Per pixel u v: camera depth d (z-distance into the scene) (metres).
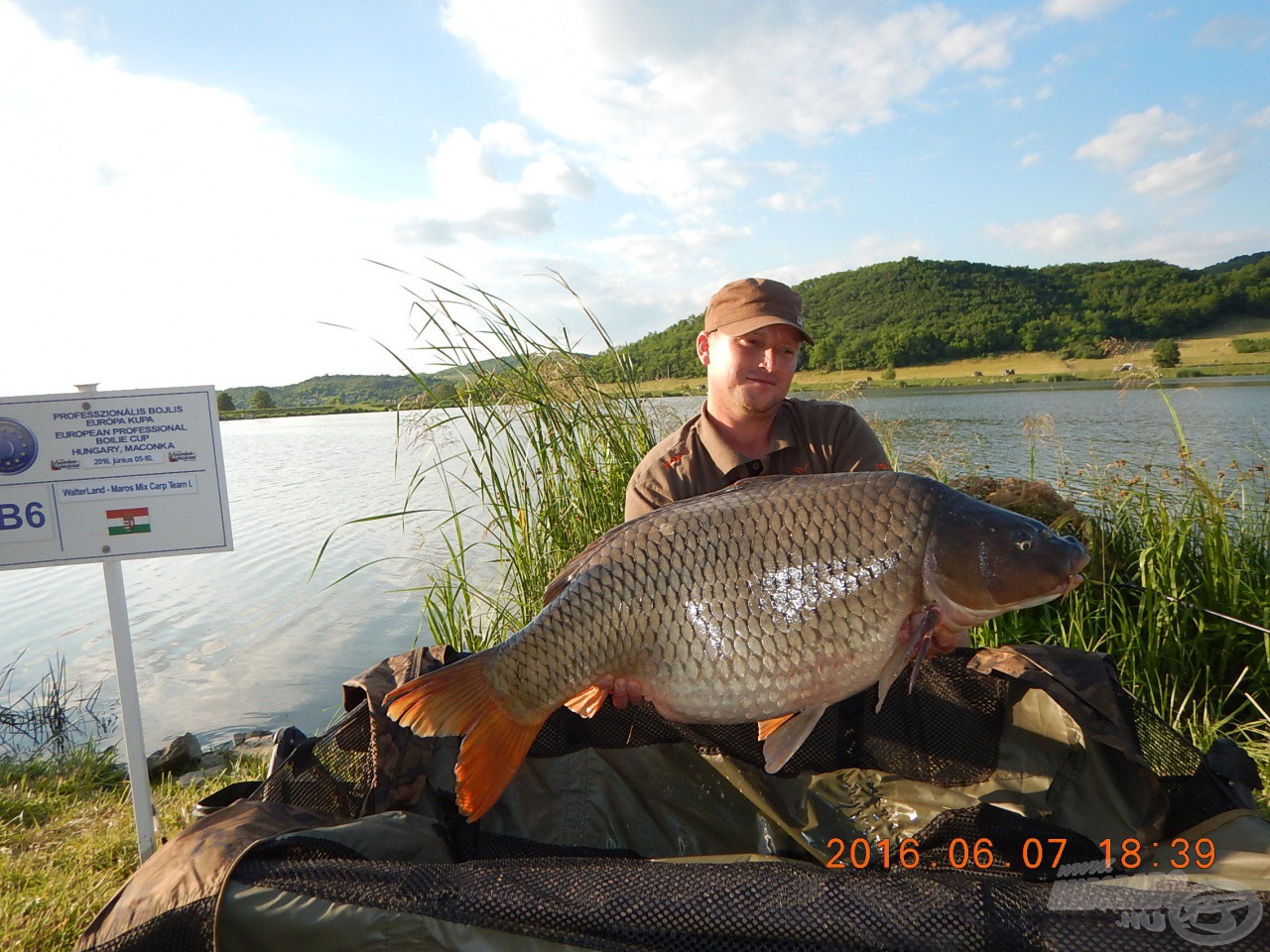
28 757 5.05
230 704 6.13
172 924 1.45
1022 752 2.17
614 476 4.36
